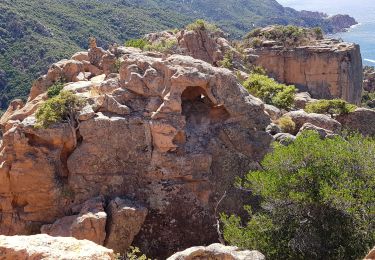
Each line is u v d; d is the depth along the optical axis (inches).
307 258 928.3
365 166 986.1
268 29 3518.7
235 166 1266.0
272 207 991.0
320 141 1044.5
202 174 1240.8
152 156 1242.0
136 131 1250.0
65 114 1268.5
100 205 1186.0
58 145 1253.1
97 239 1131.9
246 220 1236.5
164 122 1237.1
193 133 1277.1
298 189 971.3
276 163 1021.2
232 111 1291.8
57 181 1245.7
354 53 3292.3
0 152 1310.3
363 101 3993.6
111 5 6717.5
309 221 960.3
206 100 1341.0
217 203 1200.8
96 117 1251.8
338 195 900.0
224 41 2829.7
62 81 1856.5
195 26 2770.7
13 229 1244.5
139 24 6264.8
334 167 977.5
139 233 1198.3
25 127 1238.3
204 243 1213.1
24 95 4005.9
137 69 1337.4
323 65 3201.3
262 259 727.1
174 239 1210.6
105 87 1360.7
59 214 1242.6
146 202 1227.2
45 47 4653.1
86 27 5620.1
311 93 3245.6
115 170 1244.5
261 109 1316.4
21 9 5383.9
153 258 1184.2
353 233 924.6
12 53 4505.4
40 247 574.2
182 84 1269.7
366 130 1702.8
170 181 1235.2
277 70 3282.5
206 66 1301.7
